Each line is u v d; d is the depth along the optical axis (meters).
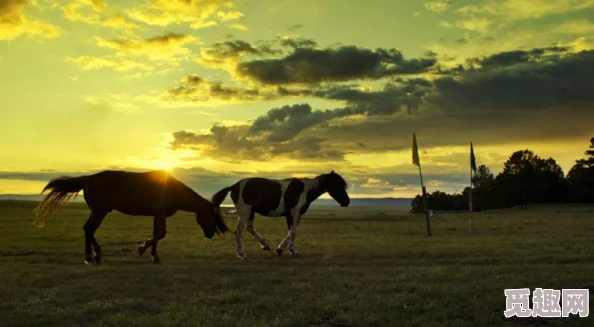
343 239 22.91
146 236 24.03
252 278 11.41
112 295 9.70
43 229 27.77
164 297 9.55
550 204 84.00
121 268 13.00
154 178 15.30
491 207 89.19
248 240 22.59
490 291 9.74
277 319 7.66
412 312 8.23
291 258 15.68
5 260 14.95
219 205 16.55
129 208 14.96
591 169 87.44
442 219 47.97
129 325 7.42
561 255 15.49
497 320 7.79
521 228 30.23
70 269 12.98
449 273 11.97
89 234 14.49
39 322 7.71
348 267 13.53
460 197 107.44
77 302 9.17
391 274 11.99
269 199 16.36
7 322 7.68
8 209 55.78
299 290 10.09
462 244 19.52
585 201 88.25
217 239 23.03
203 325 7.39
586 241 20.34
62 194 15.06
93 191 14.66
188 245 20.11
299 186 16.75
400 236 24.77
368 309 8.34
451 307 8.47
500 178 89.19
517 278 11.05
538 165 93.38
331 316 8.12
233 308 8.52
